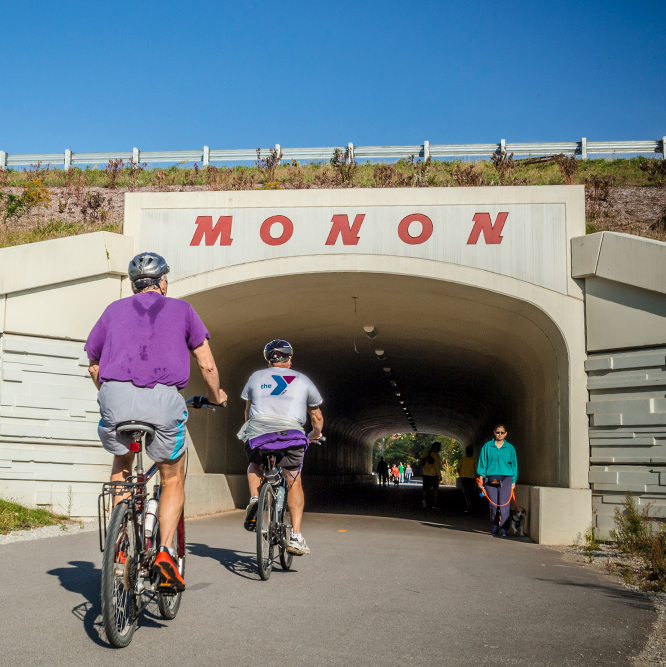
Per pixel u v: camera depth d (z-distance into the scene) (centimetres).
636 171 2158
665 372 1007
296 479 639
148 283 438
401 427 5925
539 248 1142
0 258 1088
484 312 1306
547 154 2278
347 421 4091
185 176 2331
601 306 1085
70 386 1126
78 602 478
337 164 2164
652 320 1030
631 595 604
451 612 503
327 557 773
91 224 1781
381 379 2830
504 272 1146
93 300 1165
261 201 1223
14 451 1081
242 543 877
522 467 1731
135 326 409
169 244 1228
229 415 1762
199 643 395
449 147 2294
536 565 785
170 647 384
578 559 858
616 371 1050
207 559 714
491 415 2977
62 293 1138
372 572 677
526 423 1630
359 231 1195
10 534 877
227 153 2450
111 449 410
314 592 558
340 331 1784
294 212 1213
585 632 453
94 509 1112
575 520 1024
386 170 2048
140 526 397
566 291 1112
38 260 1114
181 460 423
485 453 1198
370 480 6406
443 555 839
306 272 1197
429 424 5409
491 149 2280
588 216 1755
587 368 1076
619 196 1952
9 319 1091
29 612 446
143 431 390
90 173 2452
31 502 1083
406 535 1095
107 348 408
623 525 930
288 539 643
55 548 748
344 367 2427
